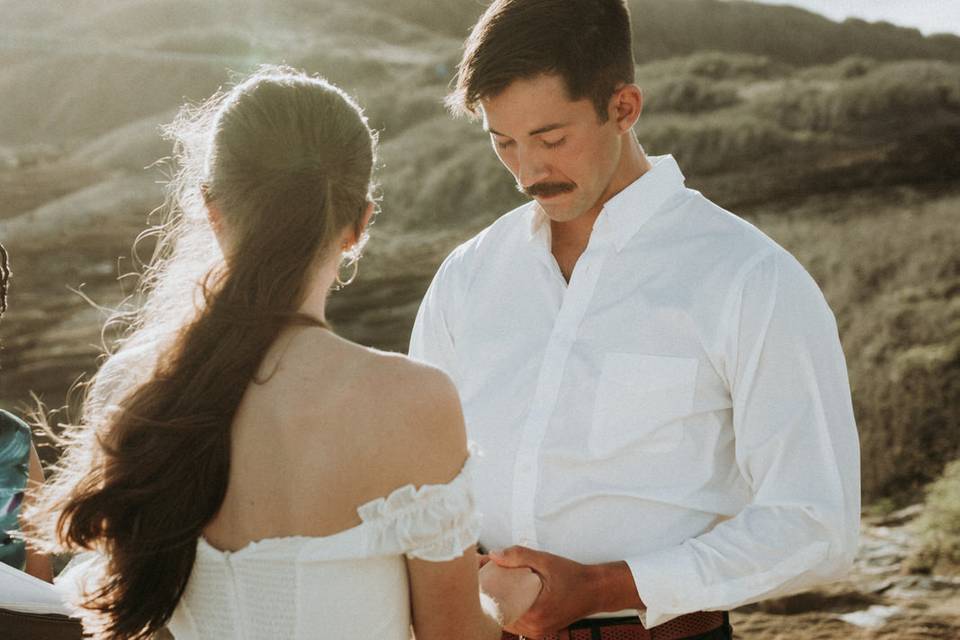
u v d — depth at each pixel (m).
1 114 34.38
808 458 1.75
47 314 11.05
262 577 1.32
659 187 1.92
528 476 1.88
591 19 1.78
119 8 43.97
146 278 1.52
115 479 1.33
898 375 6.25
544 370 1.90
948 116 16.23
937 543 4.60
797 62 40.38
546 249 2.00
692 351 1.83
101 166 23.84
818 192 12.76
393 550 1.30
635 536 1.84
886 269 8.43
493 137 1.89
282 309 1.34
